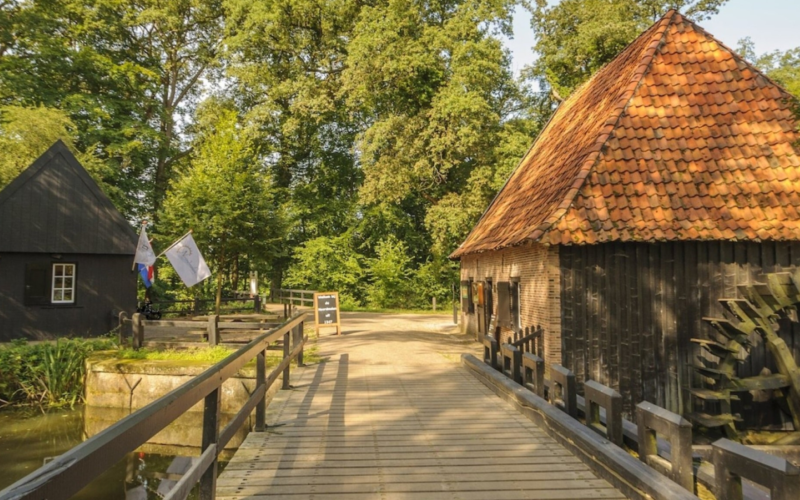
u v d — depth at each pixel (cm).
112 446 215
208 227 2189
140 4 3406
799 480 328
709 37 1356
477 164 2888
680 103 1249
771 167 1163
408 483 514
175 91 3816
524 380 864
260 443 639
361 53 2692
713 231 1073
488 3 2722
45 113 2408
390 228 4053
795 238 1062
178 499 307
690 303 1105
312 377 1071
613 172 1148
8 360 1327
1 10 2686
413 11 2722
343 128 4125
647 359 1094
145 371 1223
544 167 1545
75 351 1391
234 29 3488
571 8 2847
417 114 2883
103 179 2900
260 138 3741
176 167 3644
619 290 1101
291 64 3622
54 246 1791
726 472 389
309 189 4034
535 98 3212
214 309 2414
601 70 1772
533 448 623
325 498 478
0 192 1728
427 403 848
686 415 1050
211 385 399
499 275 1545
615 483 500
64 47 2878
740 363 1119
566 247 1100
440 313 3369
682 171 1157
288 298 3450
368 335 1883
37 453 1025
